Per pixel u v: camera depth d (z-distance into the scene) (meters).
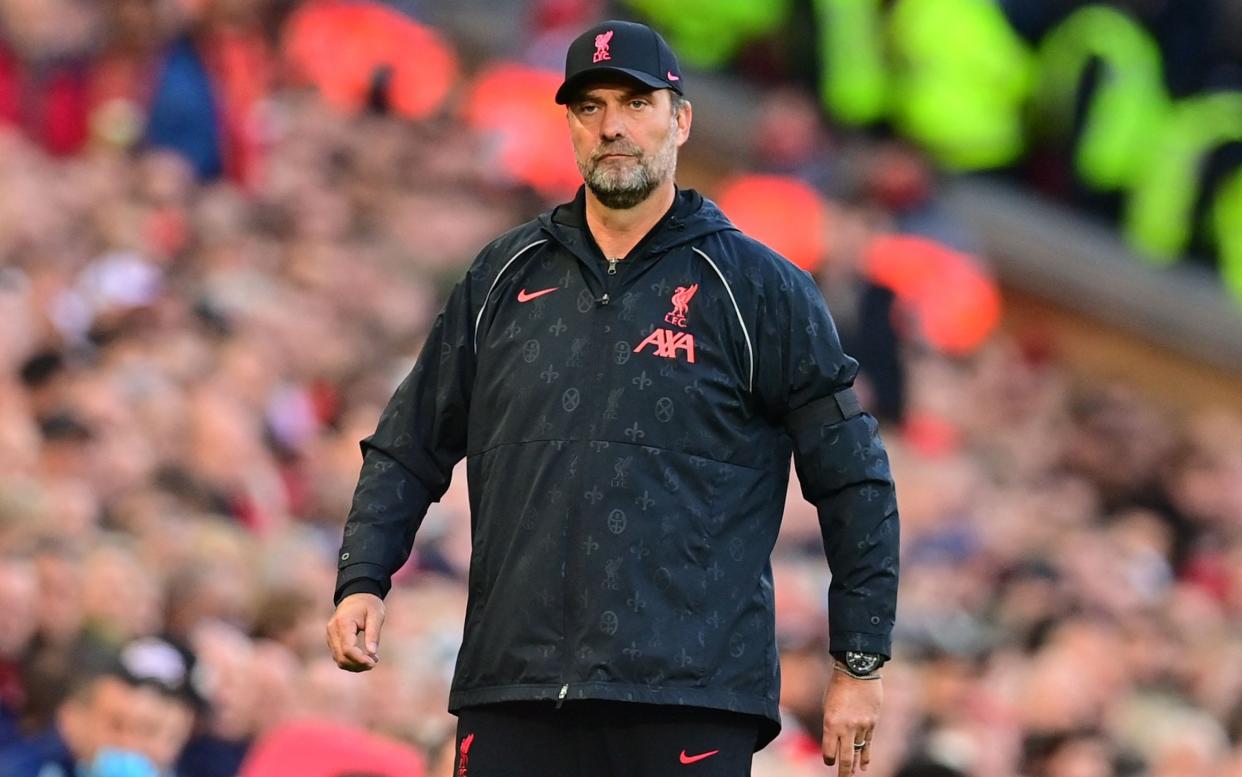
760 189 47.06
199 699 22.70
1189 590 45.16
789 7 55.75
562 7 51.25
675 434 14.12
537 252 14.67
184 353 32.53
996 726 31.83
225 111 42.41
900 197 48.56
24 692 21.62
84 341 32.78
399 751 22.91
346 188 45.09
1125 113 59.06
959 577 38.41
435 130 49.53
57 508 24.14
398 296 40.19
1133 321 58.81
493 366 14.51
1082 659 33.91
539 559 13.99
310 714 23.48
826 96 55.53
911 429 46.47
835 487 14.45
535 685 13.88
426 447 14.91
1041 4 58.72
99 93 42.03
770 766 26.34
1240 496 51.41
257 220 41.28
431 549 30.52
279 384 34.47
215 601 24.08
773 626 14.34
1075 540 43.72
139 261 35.53
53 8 41.75
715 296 14.38
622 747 13.97
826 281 46.53
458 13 55.31
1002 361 52.47
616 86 14.37
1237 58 60.19
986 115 57.94
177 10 42.22
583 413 14.14
